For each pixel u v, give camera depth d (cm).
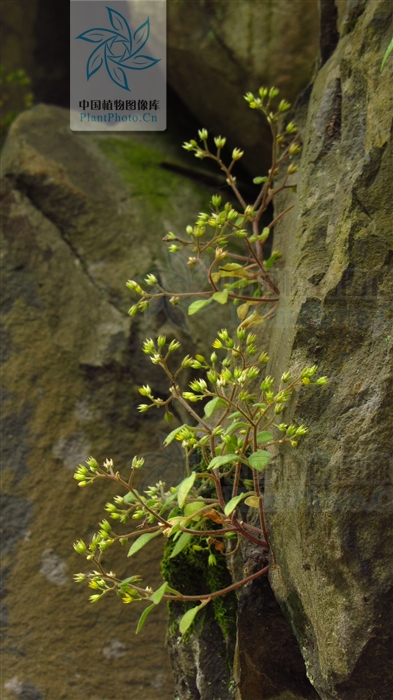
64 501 258
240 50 281
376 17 166
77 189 282
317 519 138
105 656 251
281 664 164
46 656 250
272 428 167
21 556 256
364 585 131
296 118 230
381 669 131
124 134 321
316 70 231
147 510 159
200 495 185
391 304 143
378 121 152
